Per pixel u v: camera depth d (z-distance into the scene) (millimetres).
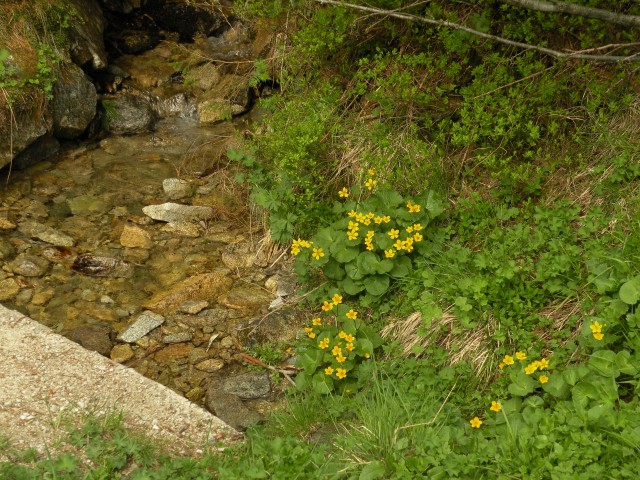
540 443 3398
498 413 3715
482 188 5059
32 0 6297
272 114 6246
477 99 5078
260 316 4832
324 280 4941
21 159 6039
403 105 5375
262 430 3961
